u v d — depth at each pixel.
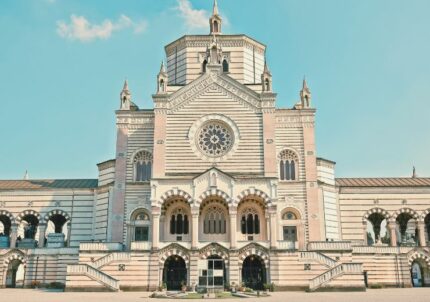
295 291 50.31
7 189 66.62
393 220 64.62
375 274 59.19
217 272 51.09
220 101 61.16
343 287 49.16
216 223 57.94
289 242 52.81
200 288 50.28
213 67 62.12
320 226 60.16
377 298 39.53
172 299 39.78
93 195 66.44
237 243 52.97
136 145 63.12
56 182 69.62
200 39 71.00
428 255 60.25
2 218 70.81
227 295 43.03
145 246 53.09
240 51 70.69
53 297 41.69
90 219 65.56
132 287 51.56
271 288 50.41
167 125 60.47
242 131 60.06
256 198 56.44
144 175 62.59
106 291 49.78
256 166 58.84
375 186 65.62
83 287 50.00
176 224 58.22
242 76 69.81
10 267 64.19
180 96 61.38
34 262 61.03
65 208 66.19
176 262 54.91
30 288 59.66
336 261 51.69
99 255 54.62
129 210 60.97
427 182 67.31
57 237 63.81
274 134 59.53
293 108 64.06
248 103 60.88
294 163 62.16
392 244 63.84
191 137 59.94
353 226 64.50
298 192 60.75
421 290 52.62
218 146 60.22
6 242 65.62
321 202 63.06
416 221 64.69
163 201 54.72
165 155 59.41
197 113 60.81
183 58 71.06
